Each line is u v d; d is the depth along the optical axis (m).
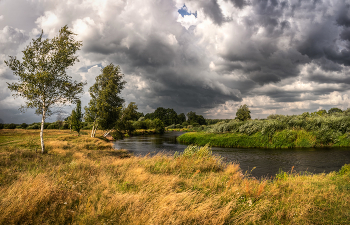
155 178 6.84
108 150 24.92
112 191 5.46
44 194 4.51
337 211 4.65
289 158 20.00
